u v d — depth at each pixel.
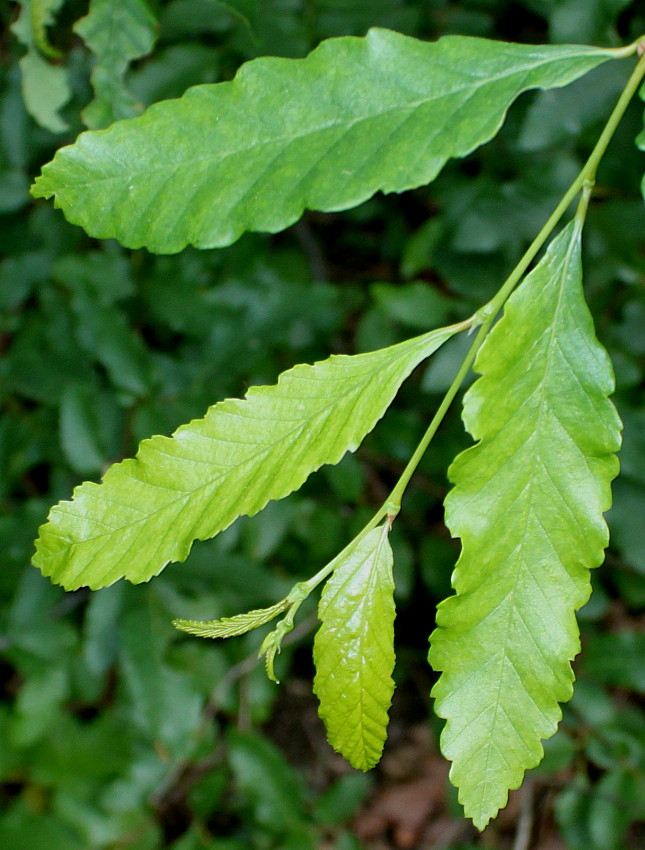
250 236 1.04
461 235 0.95
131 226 0.49
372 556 0.48
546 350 0.48
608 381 0.48
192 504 0.48
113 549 0.48
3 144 0.92
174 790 1.31
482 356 0.48
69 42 0.81
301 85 0.49
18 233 1.00
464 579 0.48
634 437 0.89
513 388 0.48
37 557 0.48
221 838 1.31
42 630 0.95
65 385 0.96
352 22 0.87
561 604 0.48
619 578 1.08
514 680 0.48
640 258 0.94
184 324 0.95
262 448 0.48
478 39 0.50
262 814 1.03
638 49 0.49
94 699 1.01
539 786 1.32
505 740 0.48
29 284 1.00
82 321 0.92
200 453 0.48
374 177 0.49
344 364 0.48
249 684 1.07
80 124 0.84
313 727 1.49
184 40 0.89
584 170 0.49
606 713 1.01
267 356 1.07
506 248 0.96
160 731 0.92
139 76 0.84
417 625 1.41
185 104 0.49
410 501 1.11
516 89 0.49
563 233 0.48
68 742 0.99
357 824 1.45
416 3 0.96
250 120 0.49
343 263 1.41
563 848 1.29
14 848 0.95
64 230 0.99
